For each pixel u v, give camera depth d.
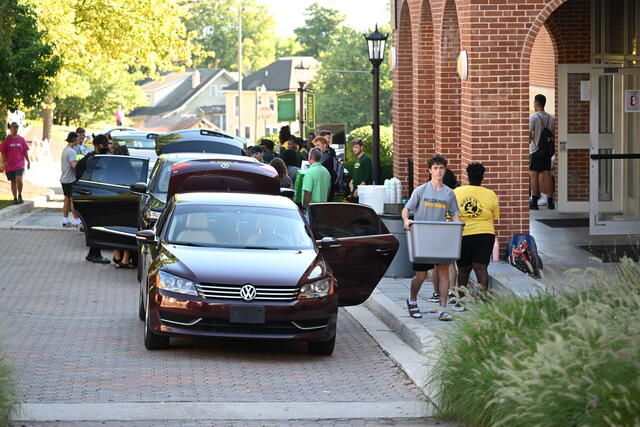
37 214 39.94
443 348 13.49
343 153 51.50
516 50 24.22
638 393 9.89
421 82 31.81
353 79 180.00
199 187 23.81
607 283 13.07
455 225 18.95
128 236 26.72
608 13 31.12
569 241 26.59
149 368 16.09
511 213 24.36
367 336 19.66
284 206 19.11
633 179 27.00
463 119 25.19
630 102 27.11
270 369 16.39
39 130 109.50
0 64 37.72
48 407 13.30
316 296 16.78
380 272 20.75
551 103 40.22
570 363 10.48
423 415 13.32
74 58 54.75
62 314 21.05
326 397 14.57
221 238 17.97
